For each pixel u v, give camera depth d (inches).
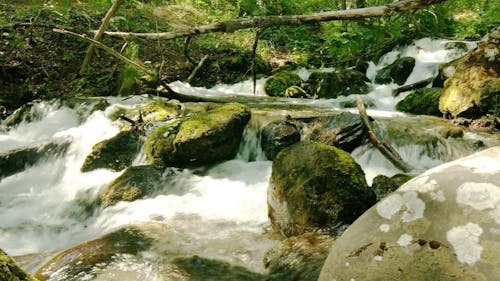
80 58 350.9
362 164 207.3
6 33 337.1
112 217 184.9
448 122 242.4
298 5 331.3
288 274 121.6
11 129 282.7
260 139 226.1
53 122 282.7
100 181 213.6
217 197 188.7
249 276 127.5
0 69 312.2
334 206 146.5
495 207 67.6
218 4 429.1
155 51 388.2
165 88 295.1
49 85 319.6
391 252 70.9
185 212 177.3
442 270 66.2
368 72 387.9
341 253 75.9
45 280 125.4
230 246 147.6
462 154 204.7
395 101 321.1
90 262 133.6
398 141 218.7
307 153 159.0
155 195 195.5
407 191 75.3
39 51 343.3
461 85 246.5
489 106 230.4
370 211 77.7
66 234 181.8
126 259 135.9
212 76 385.4
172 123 221.8
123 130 242.1
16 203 207.5
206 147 208.5
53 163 237.9
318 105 305.1
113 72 330.3
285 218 154.1
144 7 429.1
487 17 398.9
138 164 226.7
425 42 400.5
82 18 385.4
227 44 417.7
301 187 150.7
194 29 168.9
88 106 284.8
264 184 195.0
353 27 208.4
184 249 144.6
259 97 340.2
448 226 68.7
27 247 170.7
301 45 434.6
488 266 63.8
